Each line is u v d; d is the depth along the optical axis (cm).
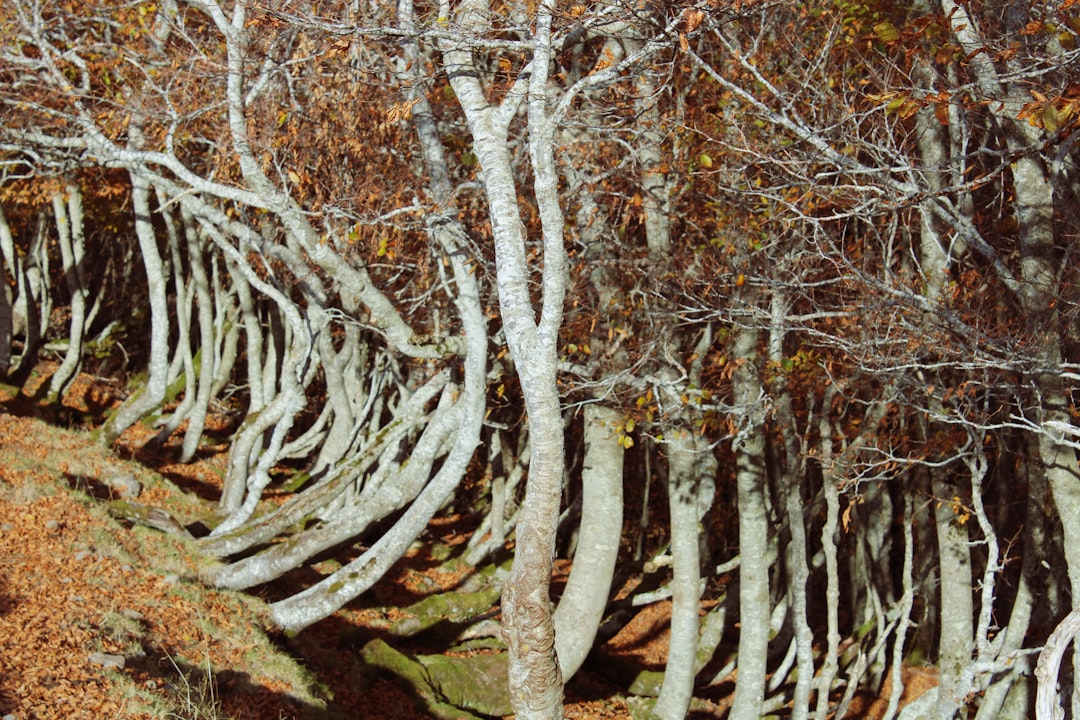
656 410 1642
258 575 1527
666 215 1427
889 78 1192
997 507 1845
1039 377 1042
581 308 1521
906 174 1175
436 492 1439
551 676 836
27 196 2358
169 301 3488
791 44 1319
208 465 2530
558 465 819
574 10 929
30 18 1750
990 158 1459
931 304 1091
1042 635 1554
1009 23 960
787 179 1255
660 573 2397
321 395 3212
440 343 1414
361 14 1056
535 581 821
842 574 2672
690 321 1370
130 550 1490
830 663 1494
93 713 1001
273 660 1332
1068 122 909
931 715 1534
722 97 1336
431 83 1291
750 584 1510
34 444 1895
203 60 1502
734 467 2406
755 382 1477
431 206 1320
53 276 3653
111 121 1814
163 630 1280
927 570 2005
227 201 1875
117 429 2097
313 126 1544
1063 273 1167
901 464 1579
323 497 1708
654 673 2000
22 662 1048
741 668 1512
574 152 1457
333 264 1301
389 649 1638
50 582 1282
